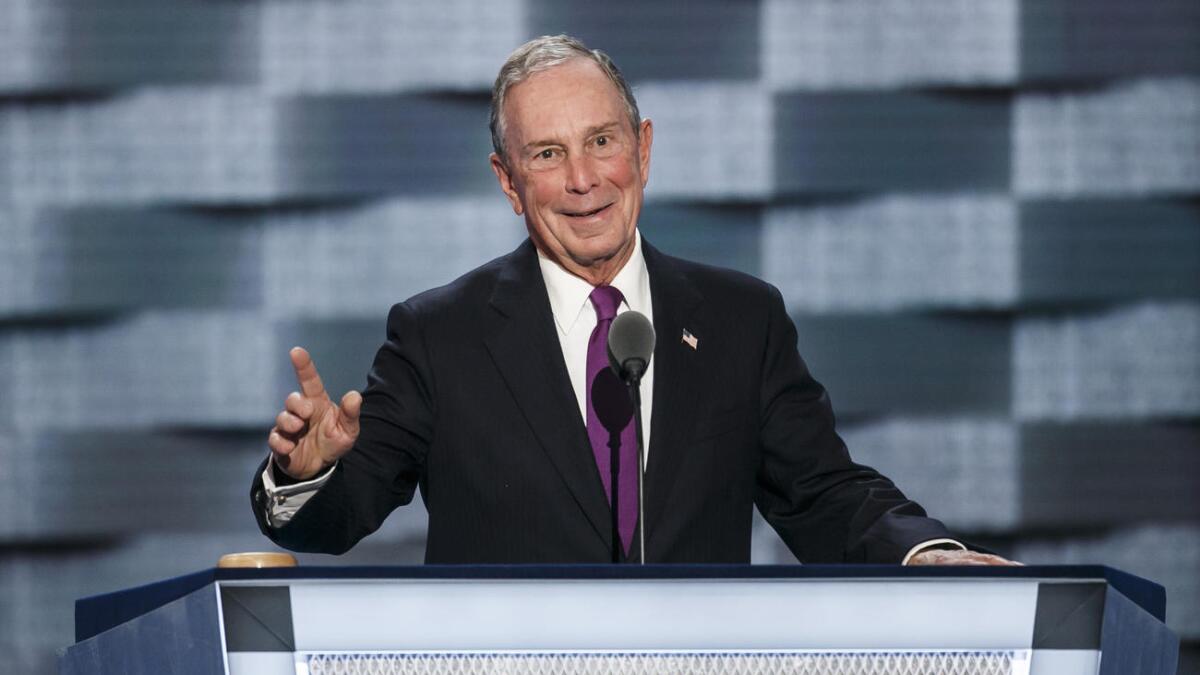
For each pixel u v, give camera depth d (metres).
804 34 14.34
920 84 14.34
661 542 6.75
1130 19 14.30
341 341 14.32
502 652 4.79
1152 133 14.30
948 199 14.33
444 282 14.34
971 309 14.34
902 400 14.37
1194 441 14.35
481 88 14.38
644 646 4.80
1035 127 14.33
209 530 14.38
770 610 4.83
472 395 7.02
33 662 14.37
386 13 14.38
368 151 14.35
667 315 7.23
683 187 14.32
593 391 6.98
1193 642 14.35
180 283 14.36
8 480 14.38
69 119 14.34
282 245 14.34
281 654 4.75
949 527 14.38
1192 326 14.30
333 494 6.45
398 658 4.78
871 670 4.84
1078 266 14.33
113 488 14.38
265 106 14.36
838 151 14.34
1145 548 14.38
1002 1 14.32
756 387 7.25
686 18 14.37
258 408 14.34
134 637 4.80
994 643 4.85
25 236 14.34
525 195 7.16
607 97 7.04
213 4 14.37
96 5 14.35
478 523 6.91
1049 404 14.38
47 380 14.37
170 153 14.35
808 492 7.14
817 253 14.34
